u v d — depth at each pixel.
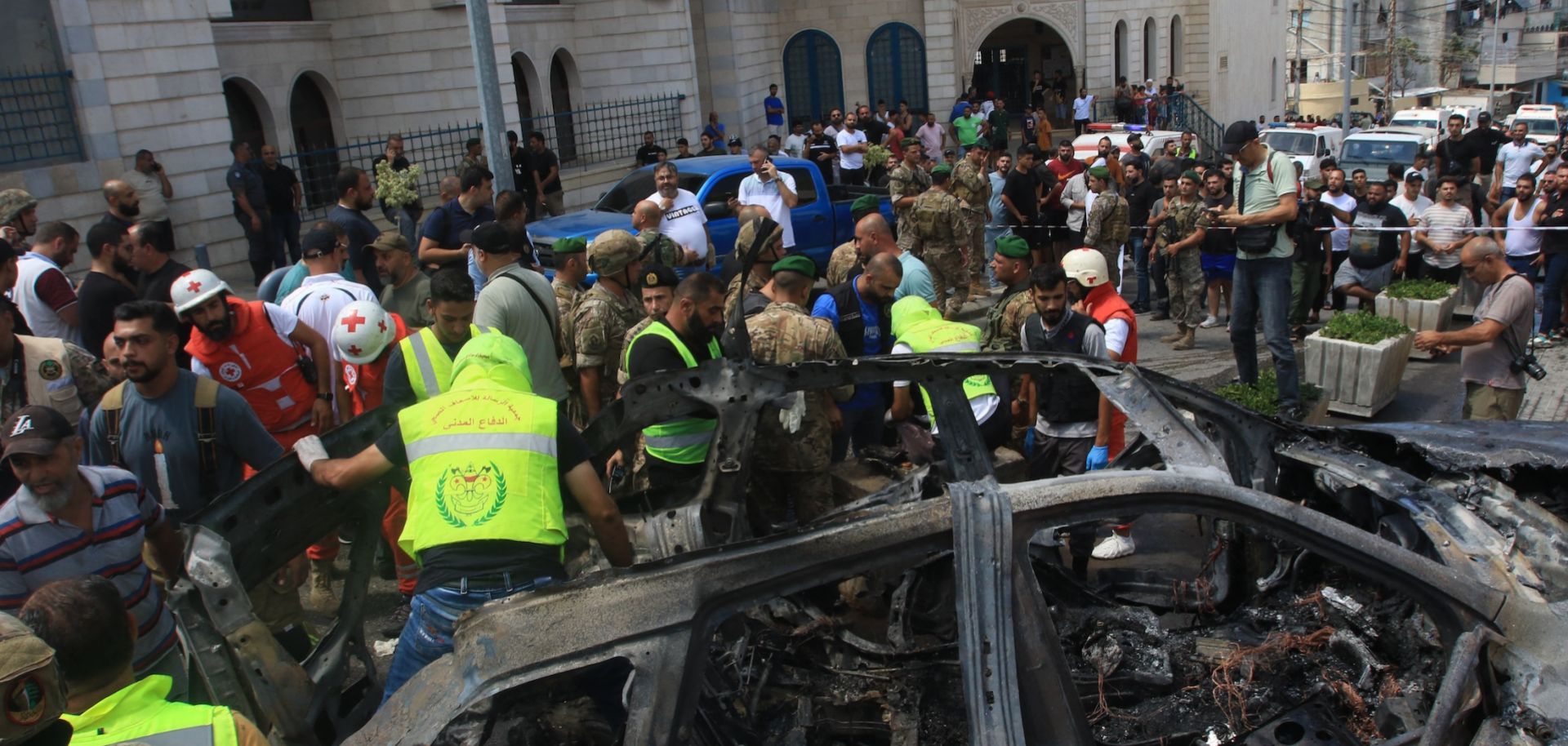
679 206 9.41
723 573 2.56
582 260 6.52
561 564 3.28
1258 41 41.47
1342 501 3.81
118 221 7.26
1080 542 4.80
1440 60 59.88
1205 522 5.46
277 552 3.63
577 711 3.20
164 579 3.79
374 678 3.84
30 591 3.28
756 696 3.50
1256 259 7.39
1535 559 3.28
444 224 8.30
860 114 24.25
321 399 5.26
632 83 21.41
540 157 15.87
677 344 4.66
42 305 6.15
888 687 3.61
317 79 17.38
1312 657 3.61
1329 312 11.42
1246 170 7.27
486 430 3.22
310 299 5.46
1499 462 3.79
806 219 12.61
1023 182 12.27
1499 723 2.73
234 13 15.86
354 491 3.47
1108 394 3.64
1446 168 16.38
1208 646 3.78
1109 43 33.94
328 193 16.84
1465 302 10.33
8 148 11.39
